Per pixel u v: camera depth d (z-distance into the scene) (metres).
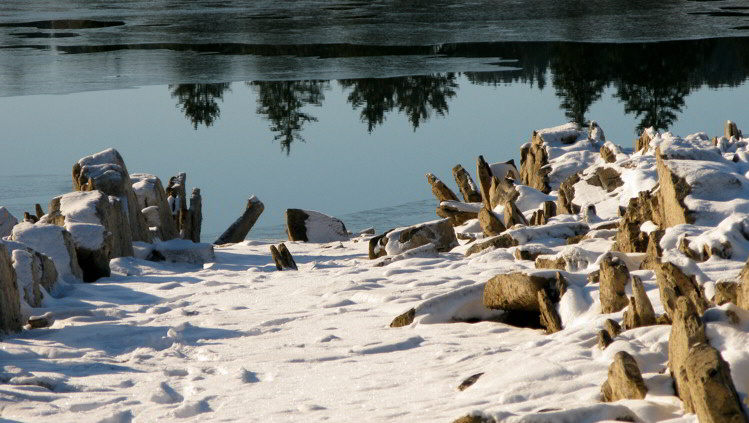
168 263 37.09
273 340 18.31
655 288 15.91
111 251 32.41
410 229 33.53
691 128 85.38
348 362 15.56
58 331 20.66
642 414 9.46
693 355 9.03
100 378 15.41
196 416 12.50
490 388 11.59
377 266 30.61
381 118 98.50
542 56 107.12
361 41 116.88
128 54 112.88
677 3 154.12
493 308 18.41
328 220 50.28
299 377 14.58
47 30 139.00
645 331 12.55
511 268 24.31
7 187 69.44
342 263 33.66
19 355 17.50
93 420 12.45
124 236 36.22
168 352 17.72
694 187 22.42
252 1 191.12
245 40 121.38
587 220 30.67
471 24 130.00
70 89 97.00
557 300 16.98
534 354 13.41
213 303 24.58
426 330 17.73
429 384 12.91
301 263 37.28
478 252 29.58
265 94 114.94
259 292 26.06
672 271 14.20
